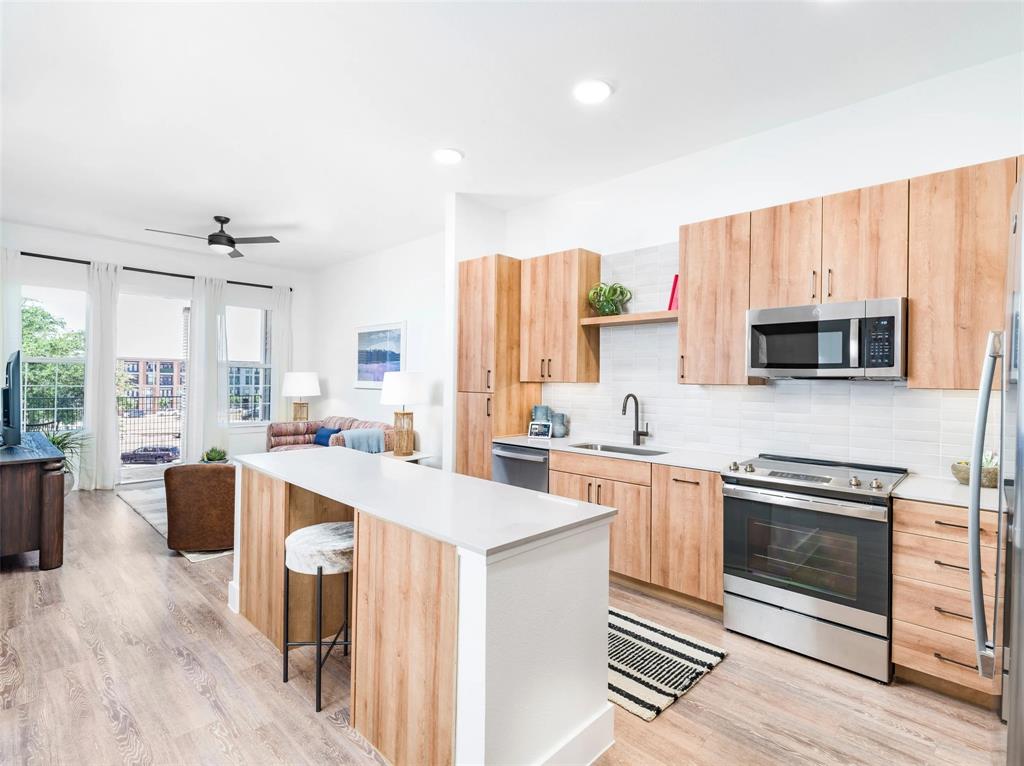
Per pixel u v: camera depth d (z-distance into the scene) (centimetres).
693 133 314
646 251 364
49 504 338
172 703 205
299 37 228
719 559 276
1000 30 219
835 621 236
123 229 536
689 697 216
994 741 126
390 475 240
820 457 290
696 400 339
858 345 243
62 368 556
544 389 429
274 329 709
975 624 139
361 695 189
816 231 263
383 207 459
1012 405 115
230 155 353
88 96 278
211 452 521
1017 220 115
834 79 257
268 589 252
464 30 222
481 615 146
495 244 450
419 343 567
